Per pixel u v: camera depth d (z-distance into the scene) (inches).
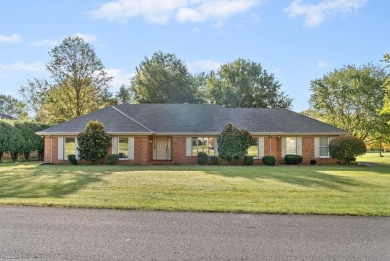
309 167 935.7
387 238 255.1
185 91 2154.3
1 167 881.5
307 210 347.9
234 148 1039.6
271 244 238.7
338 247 233.1
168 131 1122.7
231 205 375.9
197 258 209.9
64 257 209.6
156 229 276.5
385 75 1446.9
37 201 384.2
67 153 1093.8
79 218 311.1
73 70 1766.7
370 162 1257.4
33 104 1936.5
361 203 394.9
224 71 2201.0
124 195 440.1
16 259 205.5
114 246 231.8
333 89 1504.7
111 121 1130.7
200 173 711.7
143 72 2150.6
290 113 1291.8
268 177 645.9
